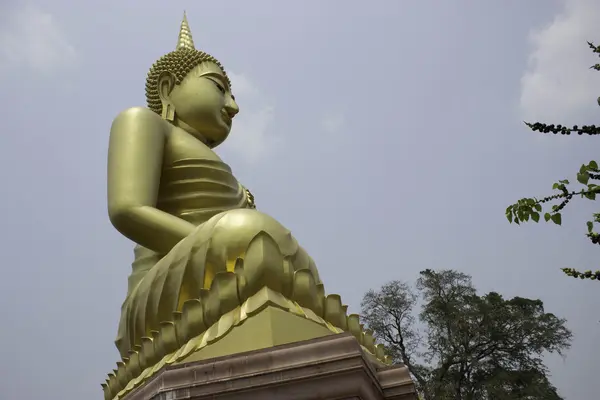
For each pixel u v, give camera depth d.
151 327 6.77
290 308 5.90
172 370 5.10
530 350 23.83
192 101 10.27
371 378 5.28
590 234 6.41
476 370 23.70
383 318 23.92
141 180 8.42
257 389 4.96
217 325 5.84
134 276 8.48
